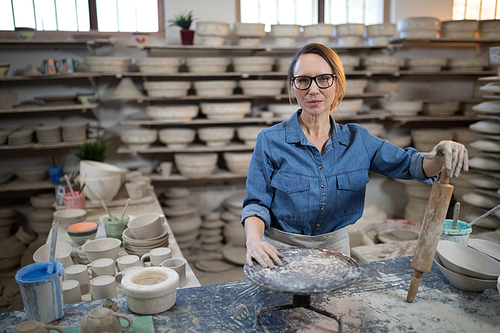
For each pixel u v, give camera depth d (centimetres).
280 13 400
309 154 135
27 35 320
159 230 186
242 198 389
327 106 126
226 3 378
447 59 397
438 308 111
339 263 105
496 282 113
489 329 101
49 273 109
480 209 319
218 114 351
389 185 448
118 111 373
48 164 370
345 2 414
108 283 133
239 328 104
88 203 255
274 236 140
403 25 378
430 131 393
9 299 300
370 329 101
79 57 359
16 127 356
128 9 370
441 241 130
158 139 387
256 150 138
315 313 110
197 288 126
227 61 352
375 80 422
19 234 349
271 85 351
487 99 395
